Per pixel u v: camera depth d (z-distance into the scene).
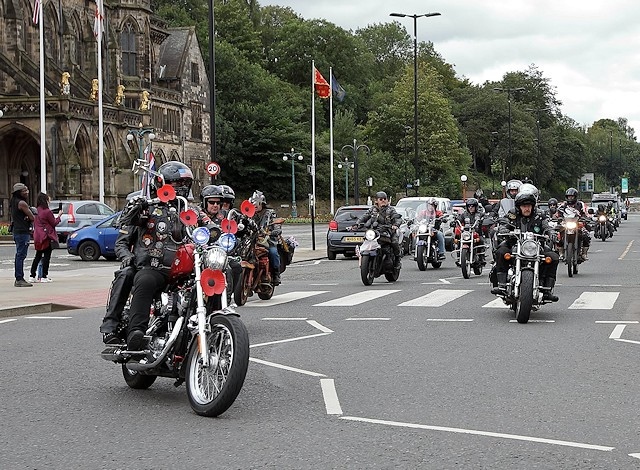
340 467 6.62
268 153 97.88
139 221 9.23
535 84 157.88
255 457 6.93
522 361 11.26
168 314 9.00
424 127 114.44
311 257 35.09
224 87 102.94
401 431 7.73
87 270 28.05
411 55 158.62
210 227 9.54
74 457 6.98
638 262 31.02
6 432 7.80
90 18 76.06
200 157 93.25
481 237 24.98
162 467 6.68
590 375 10.30
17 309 16.89
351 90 127.75
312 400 9.07
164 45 91.75
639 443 7.28
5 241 48.44
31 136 62.50
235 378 8.12
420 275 26.02
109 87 76.44
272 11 139.50
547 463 6.69
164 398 9.27
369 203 78.12
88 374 10.62
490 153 142.50
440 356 11.69
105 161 65.88
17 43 66.38
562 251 27.31
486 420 8.12
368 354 11.91
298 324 15.05
